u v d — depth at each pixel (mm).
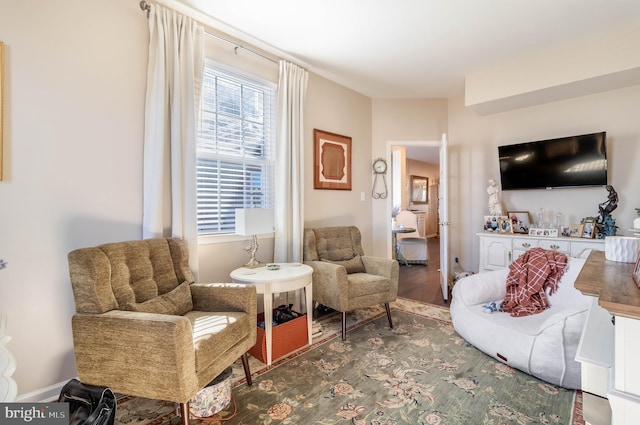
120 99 2104
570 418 1632
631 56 2643
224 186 2758
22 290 1741
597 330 1113
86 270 1568
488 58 3162
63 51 1867
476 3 2275
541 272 2492
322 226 3660
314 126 3543
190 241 2361
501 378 2014
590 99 3283
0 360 1298
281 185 3053
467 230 4234
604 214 3109
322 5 2309
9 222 1698
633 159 3088
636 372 722
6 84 1682
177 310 1885
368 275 3027
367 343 2551
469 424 1606
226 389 1736
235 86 2848
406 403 1779
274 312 2678
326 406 1760
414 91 4094
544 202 3637
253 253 2670
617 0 2238
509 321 2242
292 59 3174
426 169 9719
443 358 2285
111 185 2068
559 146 3389
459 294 2652
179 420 1655
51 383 1841
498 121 3938
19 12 1718
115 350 1488
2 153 1671
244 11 2381
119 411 1724
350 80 3732
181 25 2363
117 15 2090
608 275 1056
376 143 4379
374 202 4383
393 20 2492
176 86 2291
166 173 2301
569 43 2863
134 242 1921
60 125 1859
